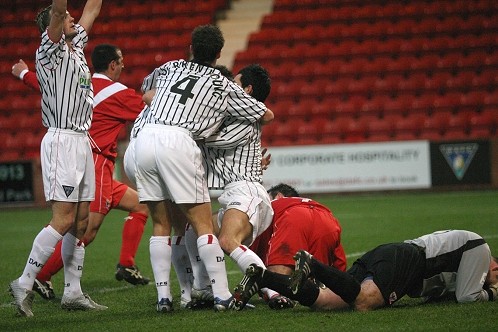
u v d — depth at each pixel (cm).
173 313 2112
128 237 2786
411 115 7319
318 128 7269
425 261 2080
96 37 8519
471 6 8288
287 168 6462
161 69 2231
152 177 2117
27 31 8531
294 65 7950
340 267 2308
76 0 8638
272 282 1969
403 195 6259
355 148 6425
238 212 2134
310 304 2020
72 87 2180
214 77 2147
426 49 7938
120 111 2734
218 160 2225
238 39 8531
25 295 2155
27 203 6462
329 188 6438
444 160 6353
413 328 1797
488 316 1914
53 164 2178
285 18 8556
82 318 2106
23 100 7769
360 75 7762
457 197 5906
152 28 8550
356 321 1891
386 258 2048
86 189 2272
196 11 8775
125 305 2362
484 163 6312
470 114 7212
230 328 1855
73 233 2283
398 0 8550
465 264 2097
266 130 7306
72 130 2206
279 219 2252
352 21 8431
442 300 2175
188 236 2267
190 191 2086
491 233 3853
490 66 7688
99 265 3406
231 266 3189
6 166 6462
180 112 2108
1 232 4900
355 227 4403
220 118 2159
